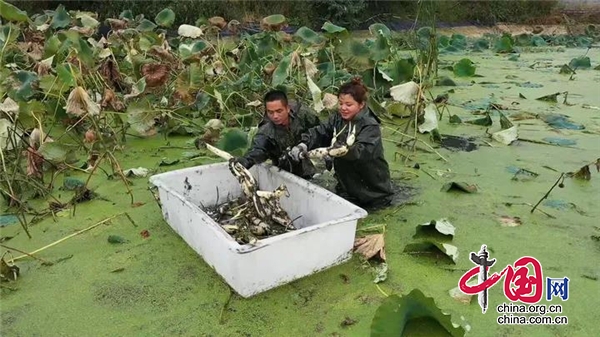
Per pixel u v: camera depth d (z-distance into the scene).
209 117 4.54
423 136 4.13
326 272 2.30
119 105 3.93
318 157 2.54
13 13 3.86
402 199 3.01
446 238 2.54
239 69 4.89
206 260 2.37
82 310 2.10
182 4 9.38
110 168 3.50
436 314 1.88
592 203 2.96
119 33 4.96
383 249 2.39
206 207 2.86
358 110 2.65
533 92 5.62
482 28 12.05
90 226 2.74
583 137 4.09
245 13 9.88
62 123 4.11
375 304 2.11
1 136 3.18
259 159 2.74
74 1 9.17
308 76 3.88
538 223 2.73
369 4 10.80
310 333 1.96
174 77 4.59
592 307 2.11
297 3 10.31
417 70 4.65
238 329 1.98
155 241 2.58
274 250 2.10
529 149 3.84
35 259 2.45
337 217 2.45
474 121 4.42
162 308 2.10
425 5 6.86
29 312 2.09
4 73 3.80
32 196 3.06
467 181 3.26
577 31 11.45
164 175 2.71
